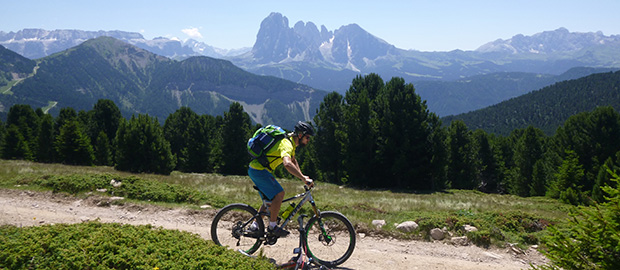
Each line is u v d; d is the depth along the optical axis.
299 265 5.73
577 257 4.26
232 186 19.61
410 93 40.00
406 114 38.72
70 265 4.21
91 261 4.27
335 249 6.18
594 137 43.50
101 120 63.28
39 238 4.64
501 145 73.75
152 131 46.56
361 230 9.55
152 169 45.81
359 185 41.28
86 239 4.77
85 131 61.00
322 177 52.94
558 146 49.97
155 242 5.08
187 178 24.88
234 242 6.23
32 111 72.19
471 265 7.60
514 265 7.94
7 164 25.70
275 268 5.07
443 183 45.09
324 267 5.86
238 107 56.72
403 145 38.50
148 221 9.98
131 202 11.82
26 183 13.80
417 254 8.19
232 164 56.91
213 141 67.56
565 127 48.66
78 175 14.30
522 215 10.84
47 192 12.81
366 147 41.41
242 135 56.94
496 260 8.21
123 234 5.03
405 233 9.63
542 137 71.69
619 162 36.00
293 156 5.71
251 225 5.84
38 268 4.15
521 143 63.34
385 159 39.81
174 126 65.94
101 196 12.36
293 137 5.78
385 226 10.02
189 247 5.06
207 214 10.86
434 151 39.12
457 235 9.42
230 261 4.80
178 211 11.06
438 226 9.73
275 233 5.70
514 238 9.58
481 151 64.81
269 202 5.68
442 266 7.23
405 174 39.00
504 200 25.12
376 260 7.02
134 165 45.94
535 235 9.70
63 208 11.12
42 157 57.66
